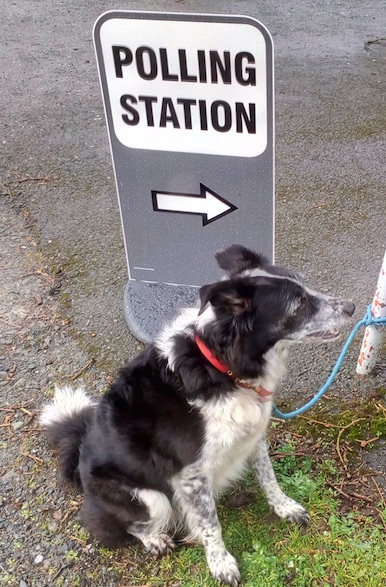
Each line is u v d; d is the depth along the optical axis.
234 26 1.69
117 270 2.38
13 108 3.36
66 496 1.75
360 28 4.16
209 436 1.53
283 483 1.74
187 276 2.15
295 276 1.56
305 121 3.16
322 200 2.67
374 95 3.35
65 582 1.60
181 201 2.00
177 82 1.81
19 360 2.09
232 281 1.45
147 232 2.09
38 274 2.38
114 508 1.60
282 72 3.61
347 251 2.41
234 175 1.92
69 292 2.30
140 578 1.60
